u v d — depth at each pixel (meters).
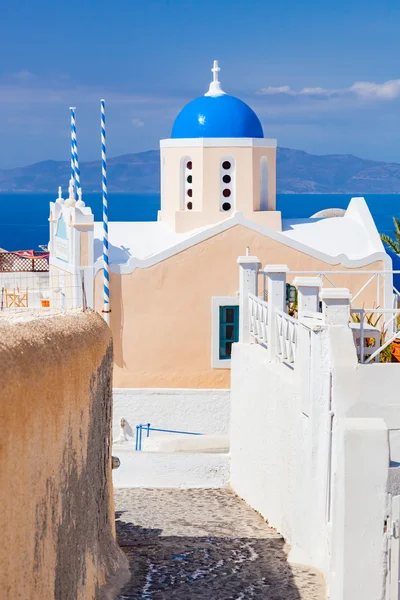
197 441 22.33
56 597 9.30
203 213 27.34
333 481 12.38
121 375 24.91
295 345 15.19
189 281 24.92
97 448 11.80
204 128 27.53
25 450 8.26
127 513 17.58
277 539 15.51
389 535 10.33
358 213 28.19
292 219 28.86
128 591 12.37
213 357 25.03
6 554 7.82
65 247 25.70
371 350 14.33
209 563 14.01
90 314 12.26
